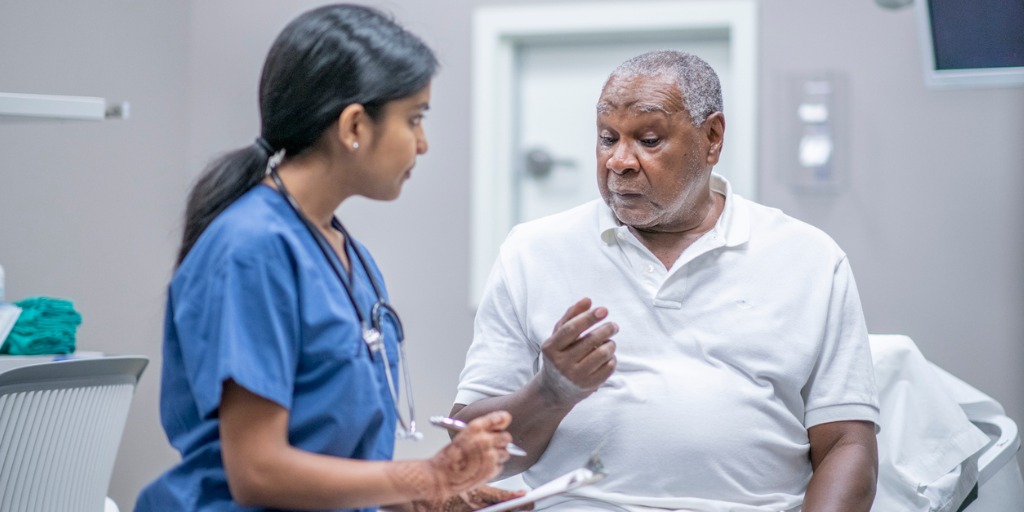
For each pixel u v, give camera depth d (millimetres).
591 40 4426
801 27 4109
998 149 3930
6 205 3484
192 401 1479
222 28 4703
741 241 2125
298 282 1443
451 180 4461
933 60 2541
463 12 4453
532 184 4500
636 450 2008
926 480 2250
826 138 4055
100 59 4055
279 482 1351
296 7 4645
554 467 2074
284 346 1396
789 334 2068
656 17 4230
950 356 3947
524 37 4410
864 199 4035
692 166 2045
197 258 1434
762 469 2004
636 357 2084
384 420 1538
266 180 1518
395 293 4488
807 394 2107
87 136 3936
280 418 1377
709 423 1989
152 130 4414
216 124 4691
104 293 4062
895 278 4000
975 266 3939
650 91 2006
